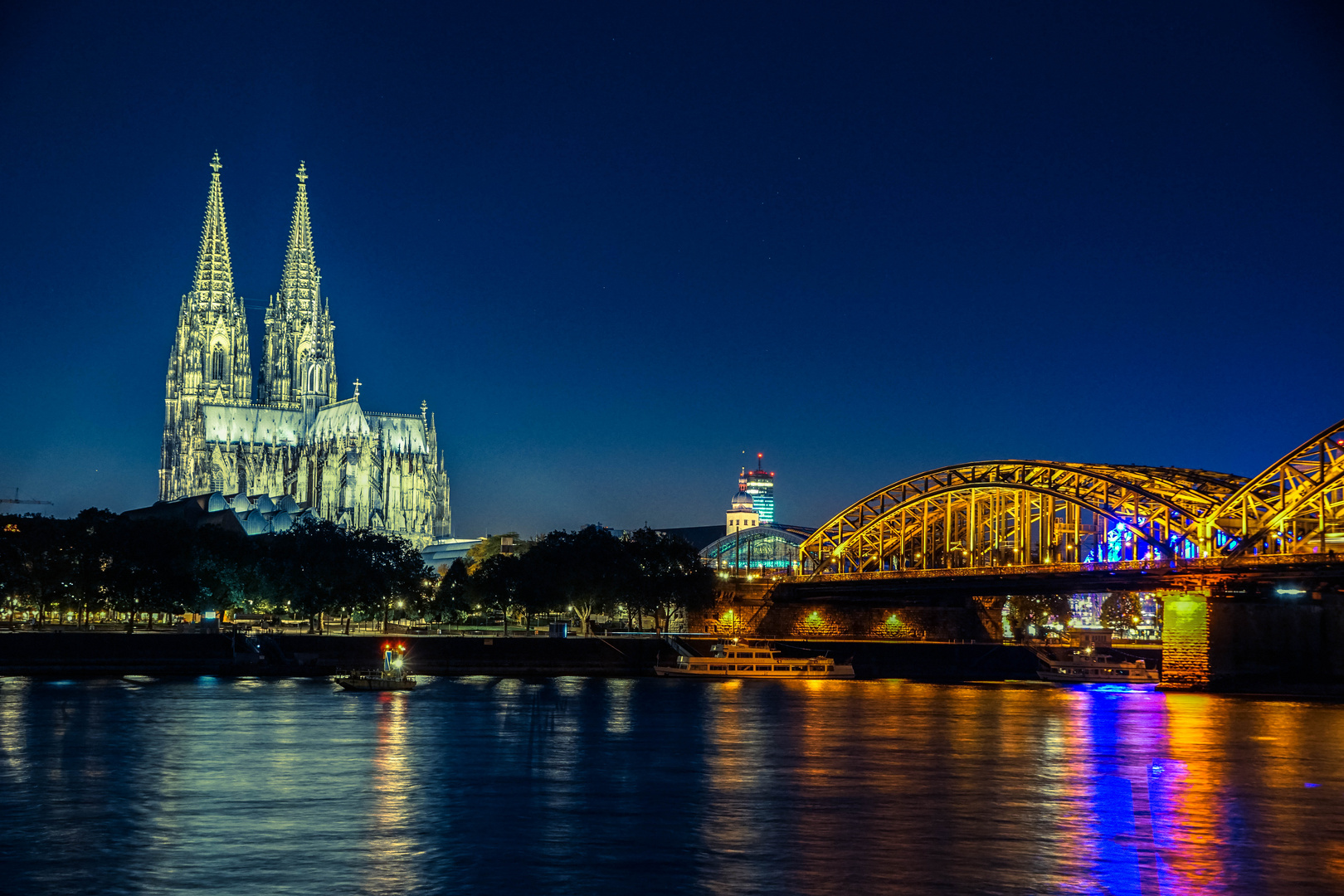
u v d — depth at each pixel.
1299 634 180.00
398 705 142.75
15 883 63.59
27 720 121.69
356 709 137.62
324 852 70.00
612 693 166.25
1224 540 181.00
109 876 64.75
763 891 63.44
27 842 71.75
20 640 177.75
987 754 108.75
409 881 64.50
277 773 94.38
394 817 79.12
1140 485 193.50
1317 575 154.88
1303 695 172.88
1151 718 139.38
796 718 136.25
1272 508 171.38
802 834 75.75
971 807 84.56
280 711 133.62
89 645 181.12
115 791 86.44
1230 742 118.06
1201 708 152.25
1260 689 176.50
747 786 91.31
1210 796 89.62
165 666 183.00
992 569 194.75
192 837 73.19
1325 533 169.38
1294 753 110.56
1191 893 64.50
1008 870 67.88
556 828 76.62
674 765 100.75
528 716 133.12
